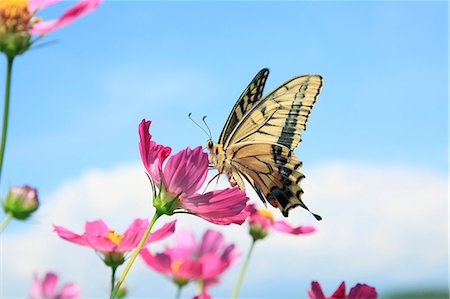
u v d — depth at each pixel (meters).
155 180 0.36
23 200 0.36
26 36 0.33
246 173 0.45
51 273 0.36
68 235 0.36
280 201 0.46
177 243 0.46
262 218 0.48
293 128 0.45
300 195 0.45
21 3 0.33
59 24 0.33
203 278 0.42
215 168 0.44
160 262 0.42
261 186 0.46
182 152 0.36
